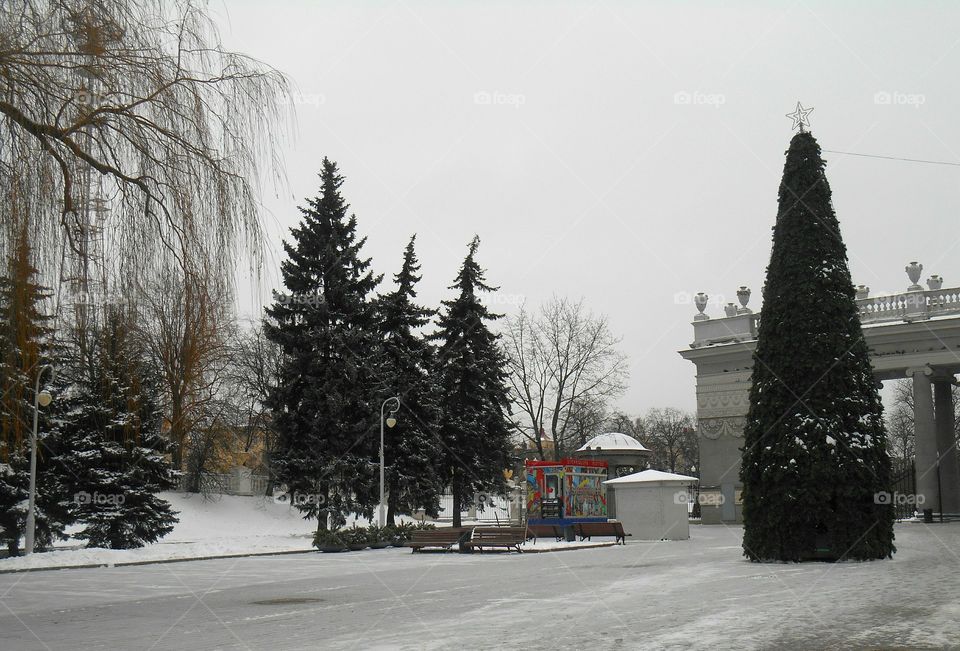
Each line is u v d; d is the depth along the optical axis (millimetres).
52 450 33594
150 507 35281
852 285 23344
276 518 58438
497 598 15422
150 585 19922
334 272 44594
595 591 16172
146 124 14195
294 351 43969
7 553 33406
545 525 40469
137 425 17906
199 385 16219
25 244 13047
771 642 9688
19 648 10508
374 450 46094
